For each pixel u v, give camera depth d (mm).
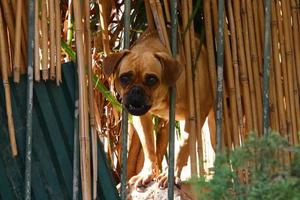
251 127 5848
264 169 3262
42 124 5082
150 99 5590
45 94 5086
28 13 4984
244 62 5863
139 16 6422
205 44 5898
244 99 5863
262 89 5902
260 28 5957
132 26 6441
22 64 5066
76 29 5062
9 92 4938
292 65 6062
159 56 5648
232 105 5801
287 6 6062
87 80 5199
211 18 5812
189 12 5688
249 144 3285
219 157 3307
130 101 5484
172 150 5387
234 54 5824
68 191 5094
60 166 5082
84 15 5199
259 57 5934
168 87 5723
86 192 5012
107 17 6480
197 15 5996
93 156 5078
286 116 6020
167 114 5949
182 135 6148
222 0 5426
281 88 5992
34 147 5043
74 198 5035
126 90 5613
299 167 3277
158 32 5641
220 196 3248
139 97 5496
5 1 5008
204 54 5875
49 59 5176
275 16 5992
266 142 3271
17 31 4988
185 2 5684
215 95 5770
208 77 5867
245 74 5855
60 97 5129
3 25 5027
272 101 5965
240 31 5859
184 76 5758
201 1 5898
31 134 4930
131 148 6742
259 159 3283
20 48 5023
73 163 5074
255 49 5906
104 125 7074
